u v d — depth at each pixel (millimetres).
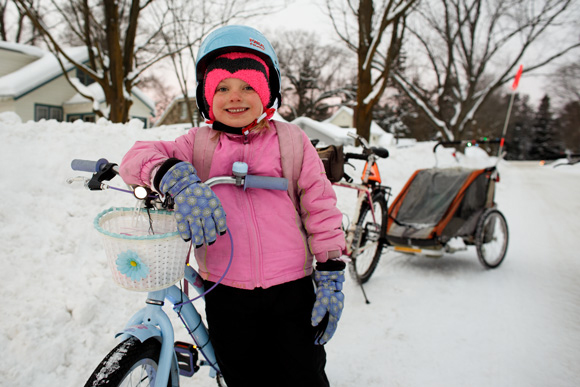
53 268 2799
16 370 2035
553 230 6164
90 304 2506
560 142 57688
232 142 1466
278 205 1465
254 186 1363
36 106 17703
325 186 1498
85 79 19344
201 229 1128
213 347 1593
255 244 1424
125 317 2627
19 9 11117
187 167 1173
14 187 3459
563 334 2797
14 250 2822
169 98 30781
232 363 1541
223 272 1445
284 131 1529
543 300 3379
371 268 3783
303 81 40000
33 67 18000
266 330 1586
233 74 1386
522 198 9836
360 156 3498
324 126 28156
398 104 50438
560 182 14250
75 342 2314
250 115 1438
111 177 1279
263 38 1475
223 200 1429
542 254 4801
